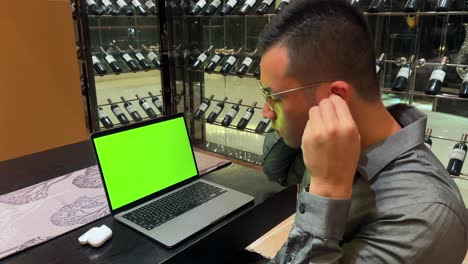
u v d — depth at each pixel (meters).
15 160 1.48
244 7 2.73
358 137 0.65
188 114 3.25
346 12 0.71
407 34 2.14
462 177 2.07
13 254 0.89
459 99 2.01
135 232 0.97
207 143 3.13
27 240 0.94
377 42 2.16
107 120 2.94
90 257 0.88
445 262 0.64
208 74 3.17
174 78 3.21
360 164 0.73
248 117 2.91
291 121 0.75
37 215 1.06
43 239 0.94
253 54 2.81
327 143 0.64
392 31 2.15
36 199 1.16
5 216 1.06
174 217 1.03
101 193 1.20
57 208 1.10
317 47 0.68
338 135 0.63
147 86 3.19
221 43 3.02
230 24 2.91
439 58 2.12
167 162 1.20
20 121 2.44
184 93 3.27
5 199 1.16
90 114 2.84
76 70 2.67
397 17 2.14
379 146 0.73
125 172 1.09
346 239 0.75
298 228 0.69
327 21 0.69
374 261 0.65
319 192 0.66
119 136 1.09
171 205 1.09
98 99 2.93
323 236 0.65
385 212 0.67
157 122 1.19
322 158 0.65
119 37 2.96
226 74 2.95
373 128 0.74
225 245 1.03
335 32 0.68
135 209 1.07
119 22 2.92
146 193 1.12
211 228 0.99
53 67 2.54
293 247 0.70
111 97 3.01
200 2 3.00
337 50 0.68
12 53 2.33
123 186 1.08
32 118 2.49
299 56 0.69
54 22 2.49
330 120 0.64
